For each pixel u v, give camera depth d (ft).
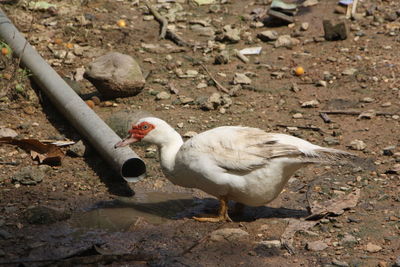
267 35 51.90
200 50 50.47
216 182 27.86
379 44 50.47
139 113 37.52
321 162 26.71
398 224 28.07
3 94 40.22
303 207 30.50
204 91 44.11
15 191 31.53
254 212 30.25
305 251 26.27
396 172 32.91
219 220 29.09
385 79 44.86
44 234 27.86
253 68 47.62
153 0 59.72
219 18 56.54
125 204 31.07
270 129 38.99
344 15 55.52
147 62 47.91
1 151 35.09
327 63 47.96
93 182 33.04
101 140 34.12
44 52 47.67
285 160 26.99
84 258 25.05
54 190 31.99
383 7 57.06
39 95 40.86
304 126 38.93
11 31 44.16
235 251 26.32
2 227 28.17
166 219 29.66
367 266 24.89
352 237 27.04
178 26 54.49
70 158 35.22
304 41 51.83
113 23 54.08
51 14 53.88
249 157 27.22
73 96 38.11
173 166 29.30
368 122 39.27
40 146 34.91
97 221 29.25
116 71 41.81
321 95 43.29
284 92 43.91
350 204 29.86
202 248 26.63
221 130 28.66
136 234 28.04
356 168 33.86
